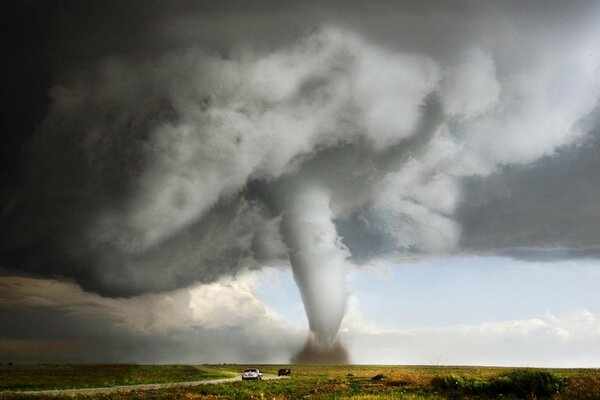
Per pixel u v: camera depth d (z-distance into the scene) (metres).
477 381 24.62
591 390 19.58
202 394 32.69
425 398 22.69
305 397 27.80
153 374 69.56
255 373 56.44
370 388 32.88
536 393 21.42
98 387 43.94
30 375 58.94
